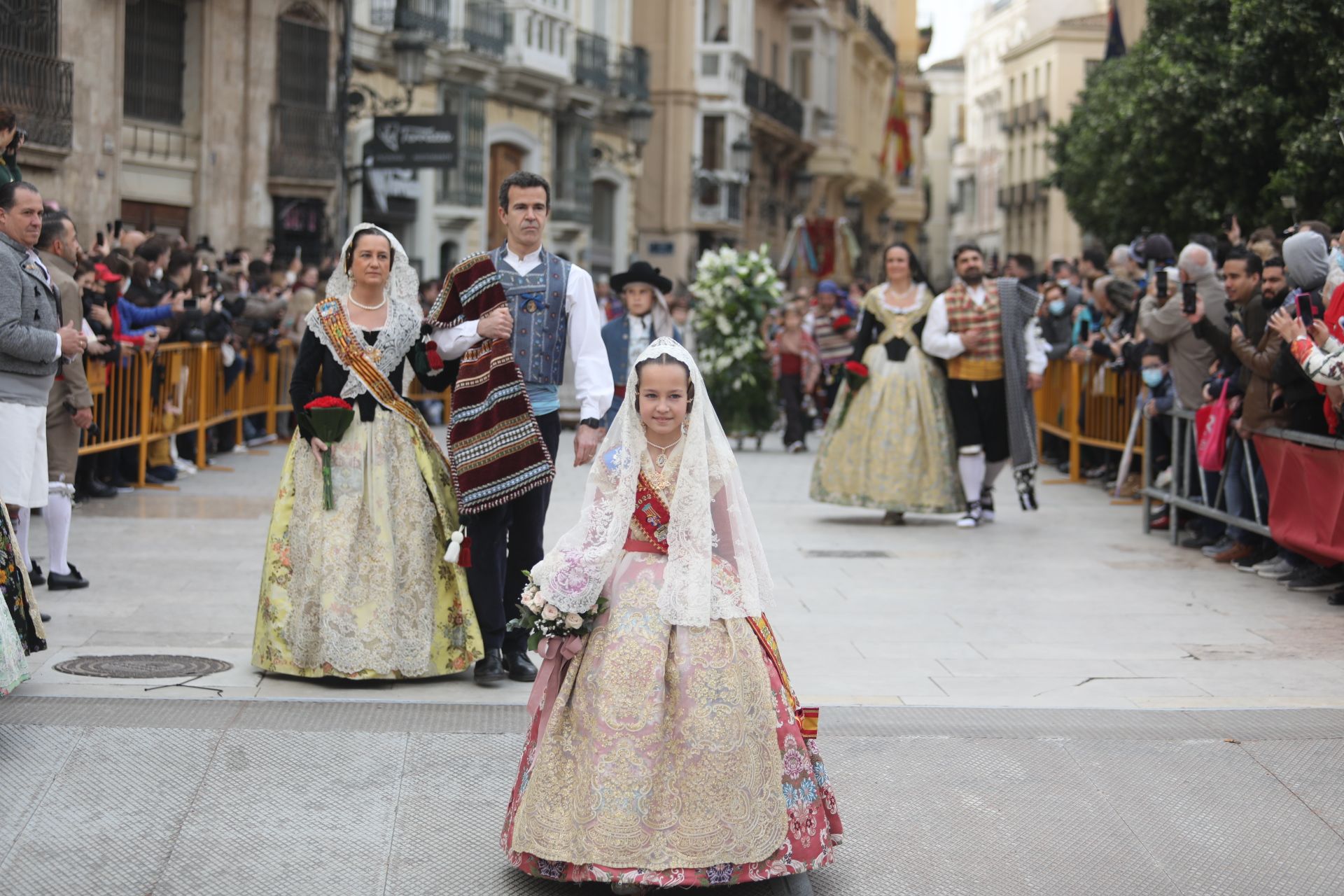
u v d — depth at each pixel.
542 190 6.85
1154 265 13.13
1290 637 7.76
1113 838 5.05
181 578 8.85
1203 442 10.13
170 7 20.62
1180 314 10.67
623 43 35.28
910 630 7.94
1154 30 19.30
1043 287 16.75
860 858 4.84
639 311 10.02
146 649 6.99
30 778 5.23
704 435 4.54
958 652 7.43
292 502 6.53
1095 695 6.59
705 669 4.34
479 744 5.71
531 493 6.60
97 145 18.53
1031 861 4.86
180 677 6.47
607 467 4.56
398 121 21.06
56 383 8.23
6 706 5.89
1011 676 6.93
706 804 4.27
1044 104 68.88
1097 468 15.71
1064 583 9.38
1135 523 12.27
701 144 39.19
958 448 11.98
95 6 18.34
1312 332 8.05
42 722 5.71
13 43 16.86
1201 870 4.83
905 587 9.22
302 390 6.45
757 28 45.00
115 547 9.90
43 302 7.14
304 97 22.81
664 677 4.36
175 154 20.73
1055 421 16.75
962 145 92.69
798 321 19.75
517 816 4.46
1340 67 14.61
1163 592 9.06
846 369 12.05
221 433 16.56
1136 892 4.66
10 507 7.30
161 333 13.05
